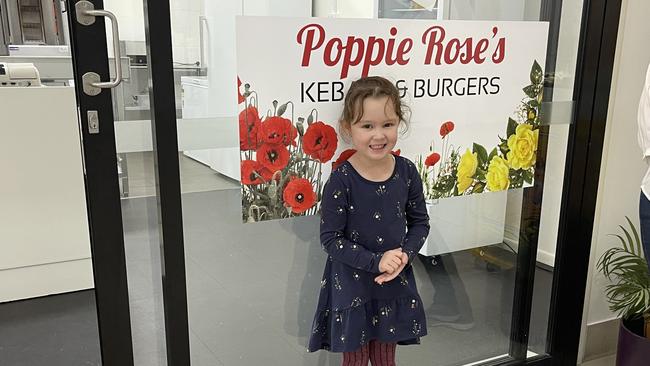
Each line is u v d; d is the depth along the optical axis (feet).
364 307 5.10
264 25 4.56
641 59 6.42
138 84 4.43
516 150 5.88
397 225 5.03
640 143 5.16
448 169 5.53
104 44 4.19
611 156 6.61
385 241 5.01
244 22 4.50
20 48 14.06
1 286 8.55
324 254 5.62
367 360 5.43
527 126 5.86
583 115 6.12
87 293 9.03
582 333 7.15
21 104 7.95
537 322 6.91
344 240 4.90
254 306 5.39
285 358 5.73
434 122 5.34
